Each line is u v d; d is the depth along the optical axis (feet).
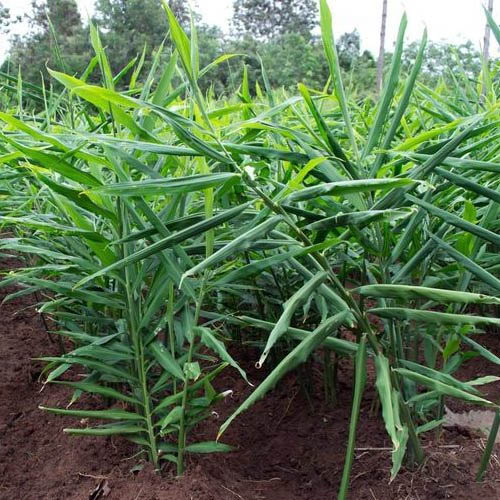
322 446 5.25
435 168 3.86
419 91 6.17
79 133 3.53
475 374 6.66
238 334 6.54
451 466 4.51
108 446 5.02
